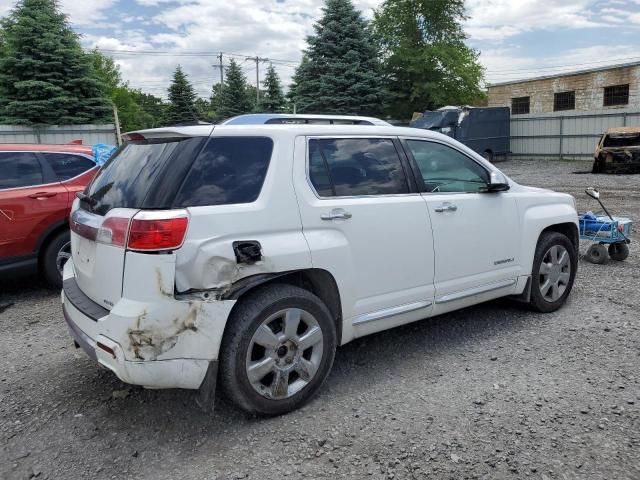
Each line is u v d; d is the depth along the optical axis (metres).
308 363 3.43
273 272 3.23
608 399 3.45
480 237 4.42
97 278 3.19
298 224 3.38
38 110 23.39
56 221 6.15
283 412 3.36
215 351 3.04
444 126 24.67
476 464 2.83
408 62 33.09
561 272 5.18
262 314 3.19
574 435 3.07
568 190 15.30
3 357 4.41
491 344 4.41
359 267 3.67
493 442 3.02
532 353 4.21
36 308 5.77
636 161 19.00
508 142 27.66
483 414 3.31
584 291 5.79
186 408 3.49
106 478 2.81
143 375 2.90
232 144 3.29
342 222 3.57
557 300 5.17
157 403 3.57
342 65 30.30
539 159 28.06
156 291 2.89
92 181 3.80
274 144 3.43
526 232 4.80
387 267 3.82
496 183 4.50
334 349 3.55
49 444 3.12
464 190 4.44
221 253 3.03
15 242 5.92
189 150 3.15
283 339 3.30
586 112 26.00
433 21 33.88
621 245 7.12
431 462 2.86
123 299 2.96
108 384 3.87
